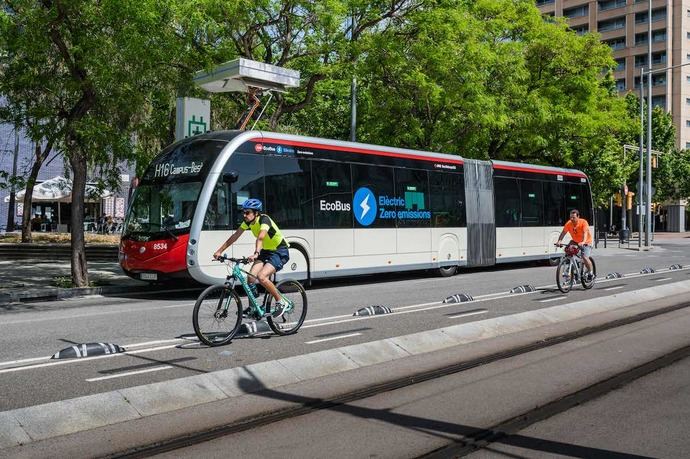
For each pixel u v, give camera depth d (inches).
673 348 327.9
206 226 521.0
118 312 458.9
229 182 532.1
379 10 763.4
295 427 206.1
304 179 589.3
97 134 567.2
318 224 596.1
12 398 229.3
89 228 1421.0
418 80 838.5
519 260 843.4
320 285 651.5
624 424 206.8
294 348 318.3
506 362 298.8
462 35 868.6
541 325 402.0
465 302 494.9
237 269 334.6
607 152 1524.4
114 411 214.4
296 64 780.0
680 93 3139.8
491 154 1124.5
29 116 589.3
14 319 427.2
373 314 436.8
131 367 278.1
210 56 718.5
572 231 576.4
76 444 189.9
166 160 558.6
